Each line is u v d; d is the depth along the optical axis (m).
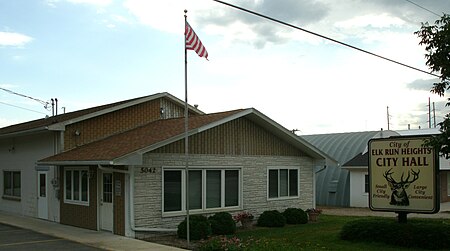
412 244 13.17
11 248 13.08
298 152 21.00
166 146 16.08
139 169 15.30
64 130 18.48
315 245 13.44
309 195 21.39
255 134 19.17
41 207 20.08
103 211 16.39
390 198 14.42
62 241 14.25
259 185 19.20
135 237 15.00
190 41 13.97
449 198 33.34
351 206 29.84
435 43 10.82
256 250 10.88
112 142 17.61
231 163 18.14
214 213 17.41
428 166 13.73
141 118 21.19
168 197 16.08
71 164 15.96
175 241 14.36
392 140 14.54
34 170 20.66
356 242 14.11
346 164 29.98
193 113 23.61
